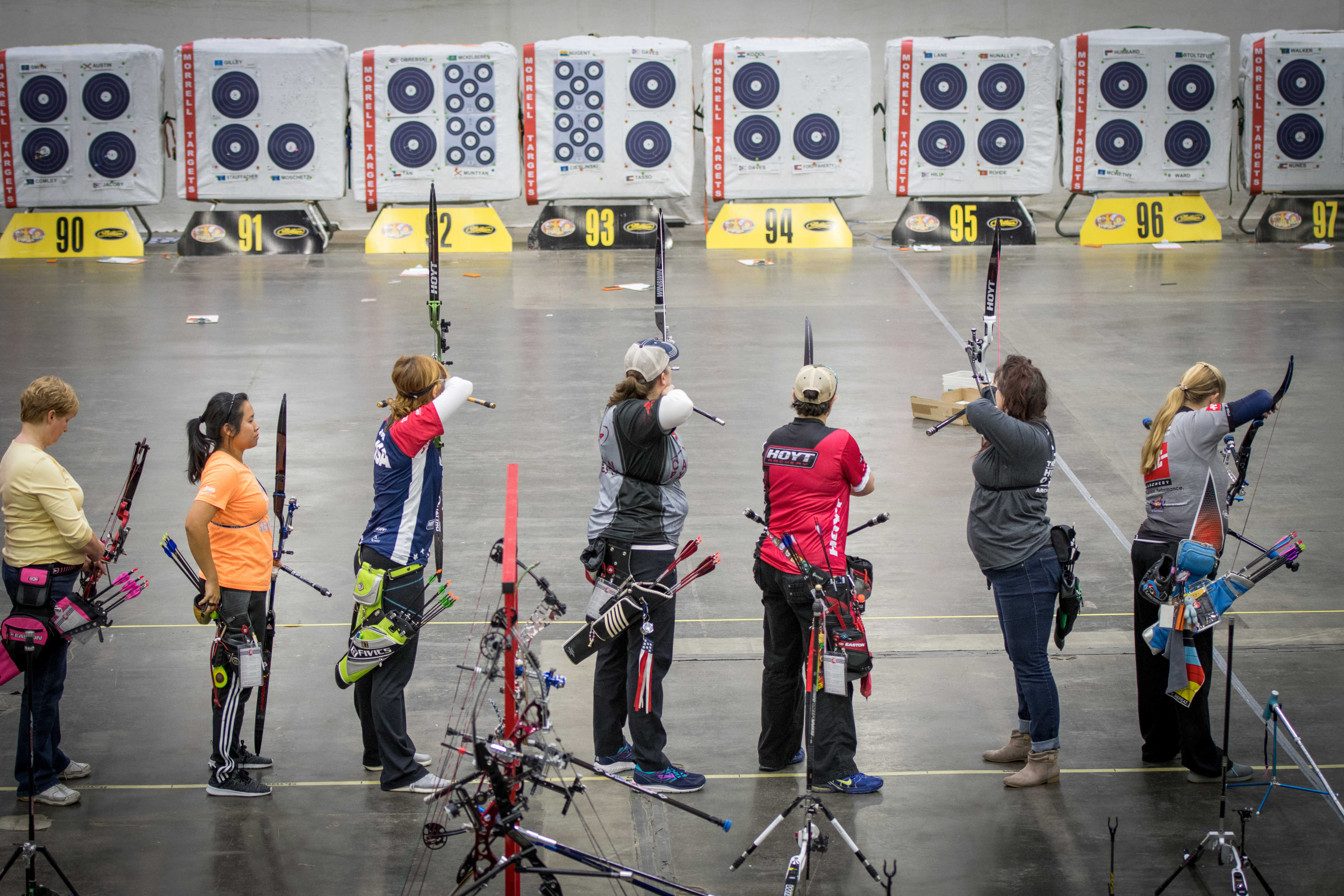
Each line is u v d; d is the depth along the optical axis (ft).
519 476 37.81
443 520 25.91
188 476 23.73
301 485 36.91
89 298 60.23
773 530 21.59
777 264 67.77
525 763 16.42
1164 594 21.11
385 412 43.65
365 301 59.52
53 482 20.48
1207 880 19.01
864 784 21.57
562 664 26.32
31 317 56.24
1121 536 33.81
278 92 71.05
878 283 62.95
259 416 43.06
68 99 70.18
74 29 80.38
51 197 70.74
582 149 72.33
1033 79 72.64
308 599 29.60
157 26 80.84
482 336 53.21
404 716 21.57
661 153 72.49
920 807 21.11
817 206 72.90
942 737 23.58
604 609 21.67
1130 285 61.82
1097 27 83.56
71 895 18.47
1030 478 21.22
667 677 26.00
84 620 20.59
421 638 27.50
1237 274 64.08
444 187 72.02
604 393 45.78
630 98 72.13
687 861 19.57
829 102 72.43
